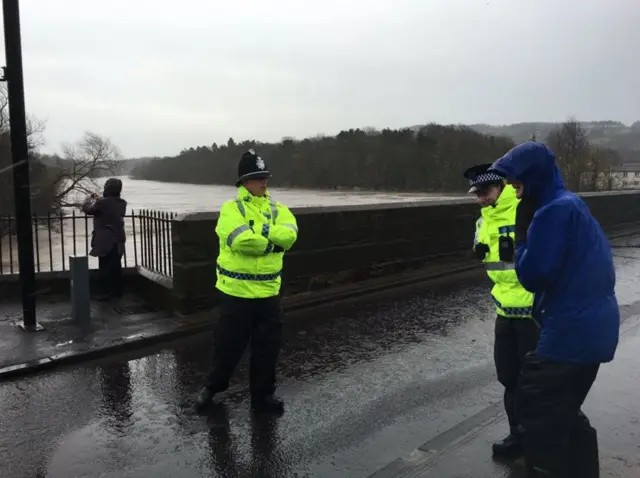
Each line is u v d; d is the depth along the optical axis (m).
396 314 6.82
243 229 3.72
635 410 3.94
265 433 3.76
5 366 4.74
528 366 2.52
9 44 5.46
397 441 3.62
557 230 2.36
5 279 6.91
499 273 3.22
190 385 4.58
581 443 2.67
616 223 15.77
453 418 3.97
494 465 3.21
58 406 4.16
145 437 3.70
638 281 8.84
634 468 3.11
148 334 5.59
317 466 3.33
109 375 4.78
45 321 6.02
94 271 7.35
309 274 7.57
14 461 3.38
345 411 4.10
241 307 3.91
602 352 2.38
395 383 4.64
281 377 4.78
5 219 7.23
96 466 3.34
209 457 3.45
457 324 6.39
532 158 2.50
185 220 6.13
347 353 5.39
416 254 9.23
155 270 7.22
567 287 2.39
